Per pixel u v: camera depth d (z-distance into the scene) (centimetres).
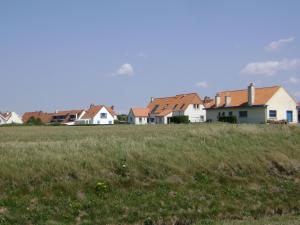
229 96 7319
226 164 2088
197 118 9594
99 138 2284
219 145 2281
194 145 2227
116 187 1717
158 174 1869
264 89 6956
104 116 12244
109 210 1564
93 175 1750
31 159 1736
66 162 1764
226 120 6919
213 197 1788
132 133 3634
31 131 5041
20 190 1557
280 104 6738
